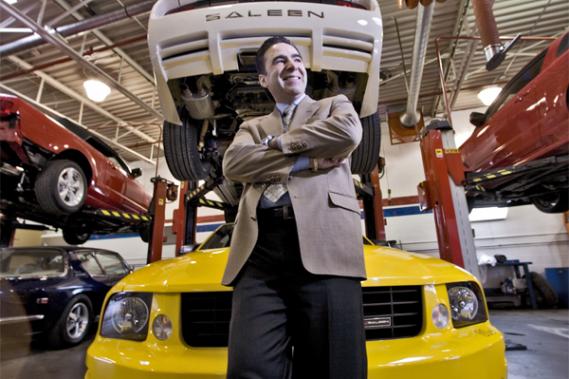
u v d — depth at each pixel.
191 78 1.78
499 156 2.99
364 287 1.11
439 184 2.25
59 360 2.66
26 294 2.91
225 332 1.06
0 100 2.37
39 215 3.57
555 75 2.26
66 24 4.02
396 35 4.65
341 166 0.78
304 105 0.84
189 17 1.56
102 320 1.15
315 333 0.64
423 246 6.12
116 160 4.02
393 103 6.32
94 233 4.68
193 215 3.25
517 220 5.77
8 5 3.14
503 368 1.06
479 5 2.50
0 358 2.73
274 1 1.57
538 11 4.39
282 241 0.69
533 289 4.86
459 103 6.63
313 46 1.59
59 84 5.25
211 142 2.40
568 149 2.36
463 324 1.14
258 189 0.74
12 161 2.63
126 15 3.55
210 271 1.16
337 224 0.69
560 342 2.72
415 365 0.93
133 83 5.45
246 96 1.91
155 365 0.94
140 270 1.35
